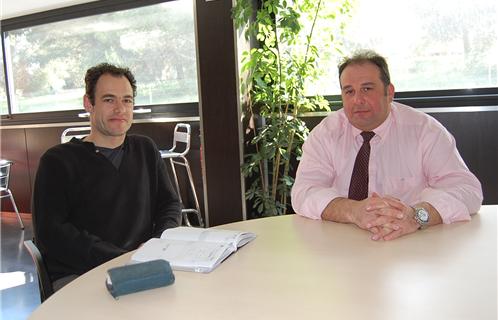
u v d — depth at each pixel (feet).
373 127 5.88
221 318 2.93
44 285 5.08
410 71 10.89
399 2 10.77
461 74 10.53
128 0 14.52
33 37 16.55
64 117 16.35
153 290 3.42
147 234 6.26
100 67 6.15
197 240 4.25
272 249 4.19
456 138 10.48
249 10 9.85
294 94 10.59
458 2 10.34
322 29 10.61
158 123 14.34
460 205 4.75
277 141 10.39
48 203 5.56
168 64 14.33
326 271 3.61
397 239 4.32
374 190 5.87
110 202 5.91
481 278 3.34
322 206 5.08
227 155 10.69
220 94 10.53
